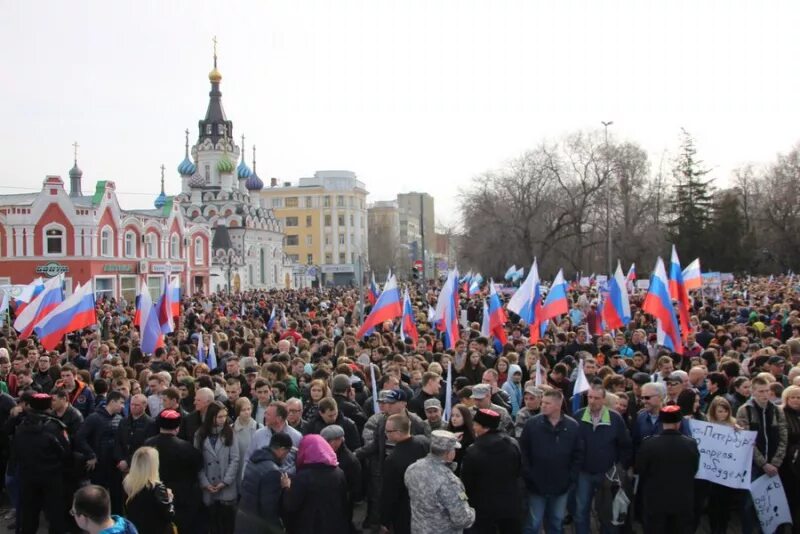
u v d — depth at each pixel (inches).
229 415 391.5
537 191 2326.5
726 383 409.7
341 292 2361.0
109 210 2097.7
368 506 389.4
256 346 698.2
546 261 2373.3
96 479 394.9
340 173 5216.5
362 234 5354.3
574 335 663.1
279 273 3732.8
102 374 514.0
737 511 392.8
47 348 622.8
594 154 2363.4
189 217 3422.7
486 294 1552.7
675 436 327.0
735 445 350.9
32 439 371.6
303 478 284.7
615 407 364.2
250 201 3789.4
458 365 542.9
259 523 299.3
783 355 515.8
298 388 464.8
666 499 322.7
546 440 339.9
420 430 351.6
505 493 308.2
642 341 620.1
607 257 2325.3
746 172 3499.0
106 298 1839.3
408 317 709.9
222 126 3715.6
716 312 1019.3
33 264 1968.5
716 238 2738.7
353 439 375.6
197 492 334.3
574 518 360.5
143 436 372.8
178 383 446.6
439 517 266.2
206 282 2753.4
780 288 1492.4
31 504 374.6
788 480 358.6
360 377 510.3
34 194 2394.2
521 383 500.1
